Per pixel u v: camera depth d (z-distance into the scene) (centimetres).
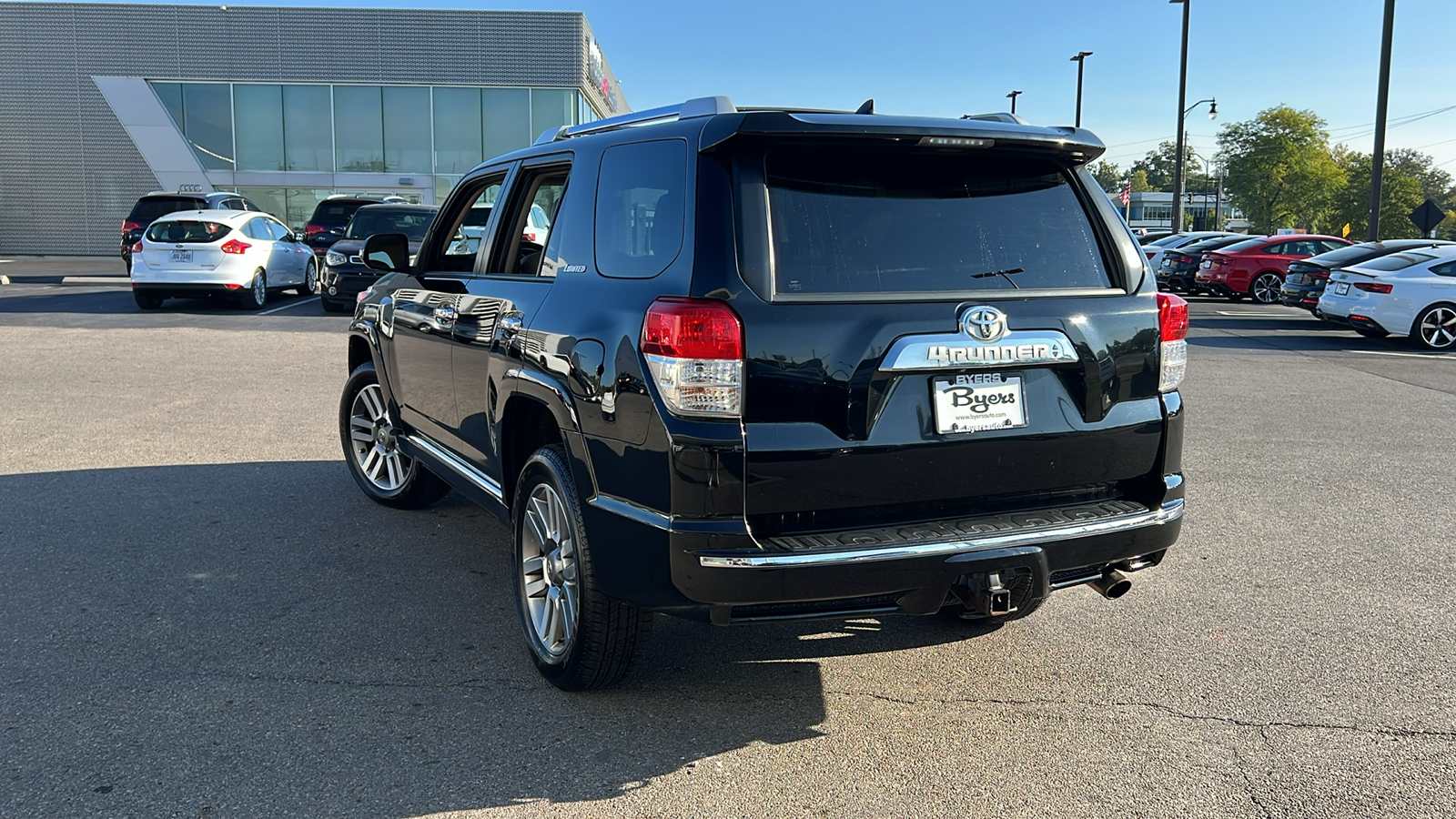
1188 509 582
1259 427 823
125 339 1248
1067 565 308
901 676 363
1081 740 317
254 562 469
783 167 295
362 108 3166
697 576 282
